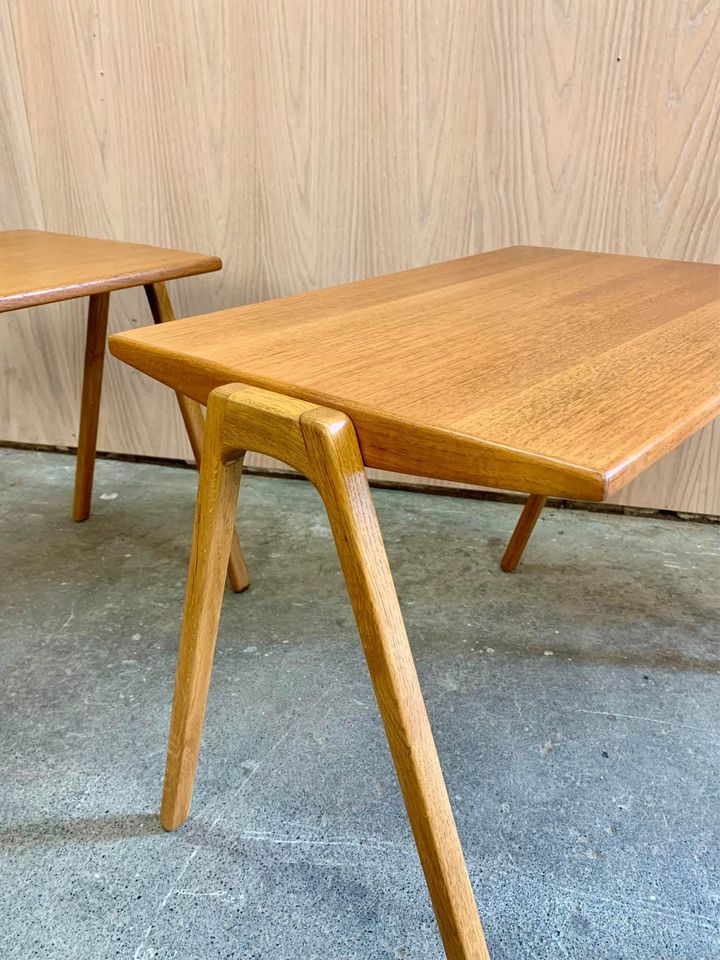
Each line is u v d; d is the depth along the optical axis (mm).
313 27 1301
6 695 1015
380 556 516
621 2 1188
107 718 978
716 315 749
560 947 701
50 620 1183
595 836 819
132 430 1726
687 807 860
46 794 860
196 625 695
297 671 1072
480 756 927
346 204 1418
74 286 918
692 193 1283
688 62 1203
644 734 968
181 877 763
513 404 499
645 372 567
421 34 1272
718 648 1139
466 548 1417
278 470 1705
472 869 776
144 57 1379
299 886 755
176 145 1438
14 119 1477
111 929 711
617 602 1252
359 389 524
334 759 918
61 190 1525
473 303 792
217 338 646
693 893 756
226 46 1343
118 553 1383
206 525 638
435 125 1330
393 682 526
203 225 1492
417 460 478
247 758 917
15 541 1418
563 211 1349
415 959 686
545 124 1294
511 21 1237
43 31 1393
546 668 1087
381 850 796
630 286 888
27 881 757
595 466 406
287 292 1515
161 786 875
